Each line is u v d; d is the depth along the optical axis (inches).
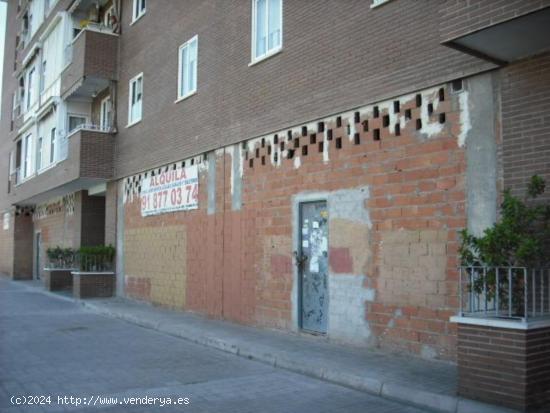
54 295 824.3
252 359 365.4
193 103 579.8
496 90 293.9
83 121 913.5
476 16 253.0
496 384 234.5
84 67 761.6
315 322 406.9
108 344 425.4
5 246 1288.1
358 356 338.6
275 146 454.6
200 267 551.5
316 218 411.8
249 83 489.1
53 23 948.0
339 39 393.1
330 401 264.8
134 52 732.7
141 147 691.4
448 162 315.6
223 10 537.0
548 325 235.3
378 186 356.8
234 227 501.4
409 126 339.6
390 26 353.7
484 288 253.1
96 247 751.7
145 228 674.8
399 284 338.3
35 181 1002.7
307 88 420.2
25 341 438.3
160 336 464.1
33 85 1088.2
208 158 550.3
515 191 282.2
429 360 318.7
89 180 781.3
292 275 427.5
